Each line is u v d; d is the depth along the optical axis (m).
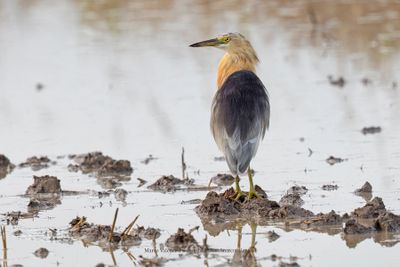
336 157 14.95
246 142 12.59
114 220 11.26
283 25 24.58
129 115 18.56
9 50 24.31
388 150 15.19
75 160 15.73
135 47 23.89
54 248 11.19
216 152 15.83
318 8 25.83
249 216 12.20
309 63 21.41
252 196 12.77
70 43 24.62
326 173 14.10
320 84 19.83
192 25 25.14
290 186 13.51
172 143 16.52
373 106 18.06
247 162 12.55
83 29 25.92
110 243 11.25
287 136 16.44
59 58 23.39
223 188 13.59
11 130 17.83
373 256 10.41
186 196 13.30
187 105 18.98
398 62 21.05
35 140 17.09
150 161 15.41
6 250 11.07
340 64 21.23
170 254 10.78
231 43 14.45
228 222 11.98
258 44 22.97
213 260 10.50
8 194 13.77
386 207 12.12
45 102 19.84
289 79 20.28
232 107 12.75
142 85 20.69
